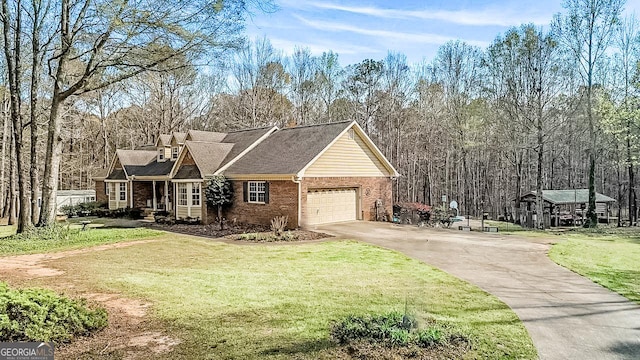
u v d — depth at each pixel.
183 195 23.97
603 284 10.01
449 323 6.92
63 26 16.86
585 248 15.53
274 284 9.68
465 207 38.47
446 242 16.25
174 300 8.26
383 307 7.79
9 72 18.11
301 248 15.02
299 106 44.59
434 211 24.36
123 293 8.81
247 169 21.50
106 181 31.08
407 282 9.93
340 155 21.59
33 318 5.82
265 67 43.12
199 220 22.84
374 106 41.69
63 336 5.91
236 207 21.83
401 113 41.47
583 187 41.81
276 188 19.91
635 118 23.50
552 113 27.25
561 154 39.34
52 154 17.83
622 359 5.74
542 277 10.68
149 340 6.13
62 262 12.52
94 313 6.71
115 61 16.53
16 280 10.05
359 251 14.31
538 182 26.77
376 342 5.88
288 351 5.71
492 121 31.19
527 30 26.39
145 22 15.64
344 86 42.75
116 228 21.31
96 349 5.77
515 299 8.65
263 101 42.69
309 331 6.48
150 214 27.27
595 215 26.12
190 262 12.55
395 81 41.56
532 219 28.11
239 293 8.83
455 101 34.00
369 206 23.47
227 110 44.09
